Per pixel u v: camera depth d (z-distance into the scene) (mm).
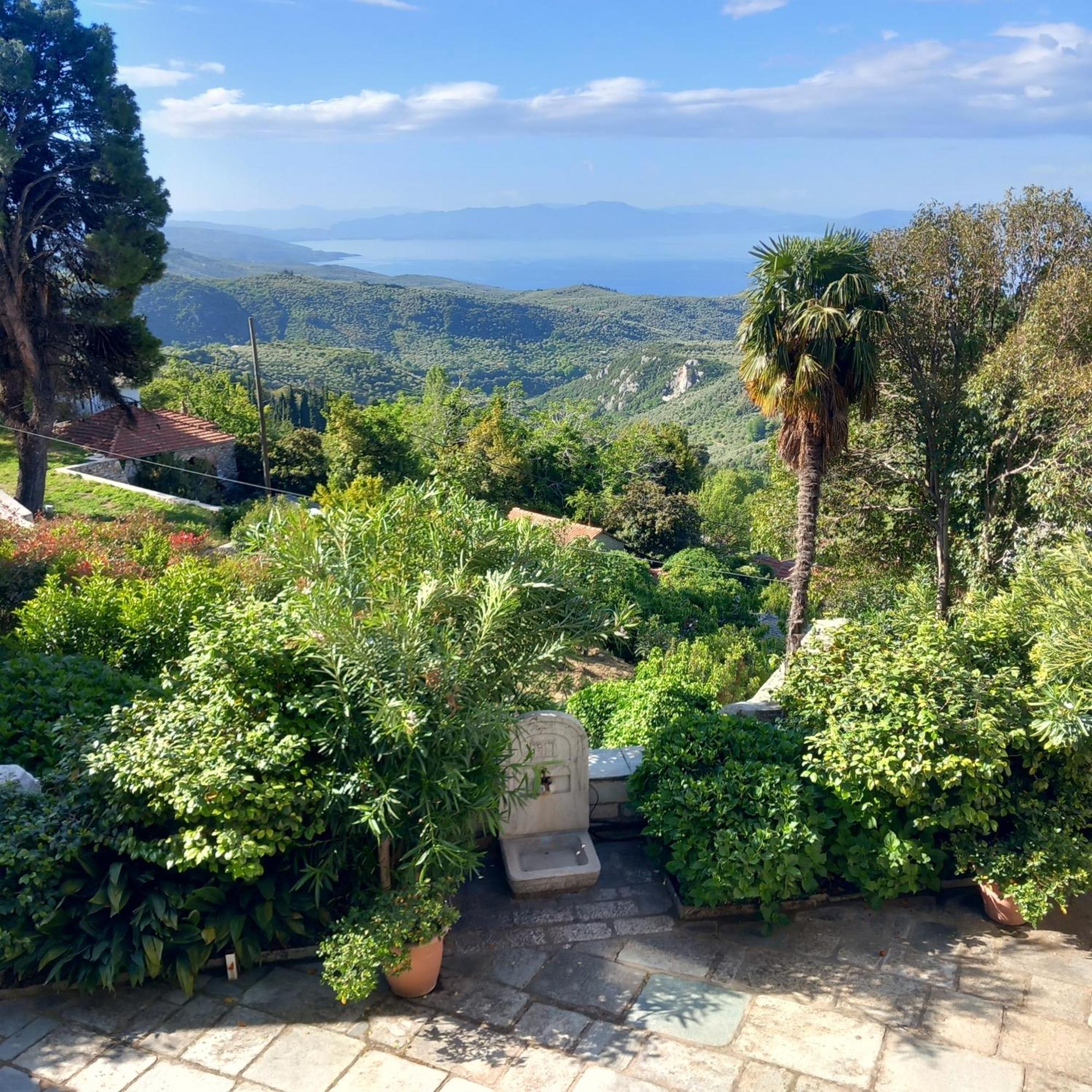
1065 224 16516
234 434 50844
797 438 14008
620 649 18250
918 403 17406
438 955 5039
